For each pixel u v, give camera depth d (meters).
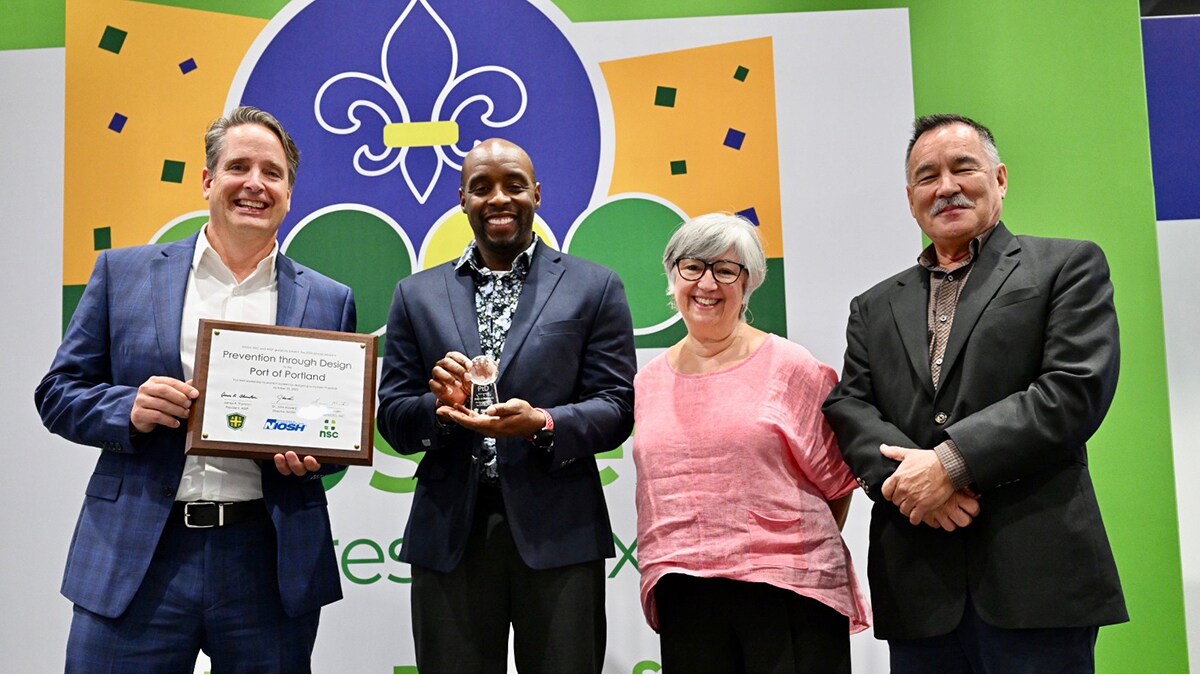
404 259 3.45
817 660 2.39
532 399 2.48
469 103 3.50
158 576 2.46
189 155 3.46
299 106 3.49
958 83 3.47
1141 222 3.42
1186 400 3.42
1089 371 2.25
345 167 3.48
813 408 2.58
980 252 2.52
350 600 3.32
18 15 3.51
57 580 3.31
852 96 3.47
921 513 2.27
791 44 3.49
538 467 2.47
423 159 3.48
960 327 2.42
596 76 3.51
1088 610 2.21
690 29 3.50
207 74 3.49
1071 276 2.37
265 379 2.48
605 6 3.52
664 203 3.46
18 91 3.49
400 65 3.51
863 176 3.45
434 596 2.45
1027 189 3.45
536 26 3.52
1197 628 3.34
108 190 3.45
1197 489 3.39
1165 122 3.53
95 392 2.46
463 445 2.51
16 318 3.41
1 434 3.37
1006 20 3.48
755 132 3.47
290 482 2.56
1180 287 3.46
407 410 2.50
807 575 2.39
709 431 2.48
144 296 2.59
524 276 2.67
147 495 2.46
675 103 3.49
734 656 2.44
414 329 2.62
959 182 2.53
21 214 3.44
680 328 3.42
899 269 3.41
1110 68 3.46
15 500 3.34
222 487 2.51
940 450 2.27
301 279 2.74
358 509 3.35
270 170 2.66
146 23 3.50
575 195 3.47
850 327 2.67
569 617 2.42
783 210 3.45
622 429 2.52
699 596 2.43
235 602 2.48
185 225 3.45
